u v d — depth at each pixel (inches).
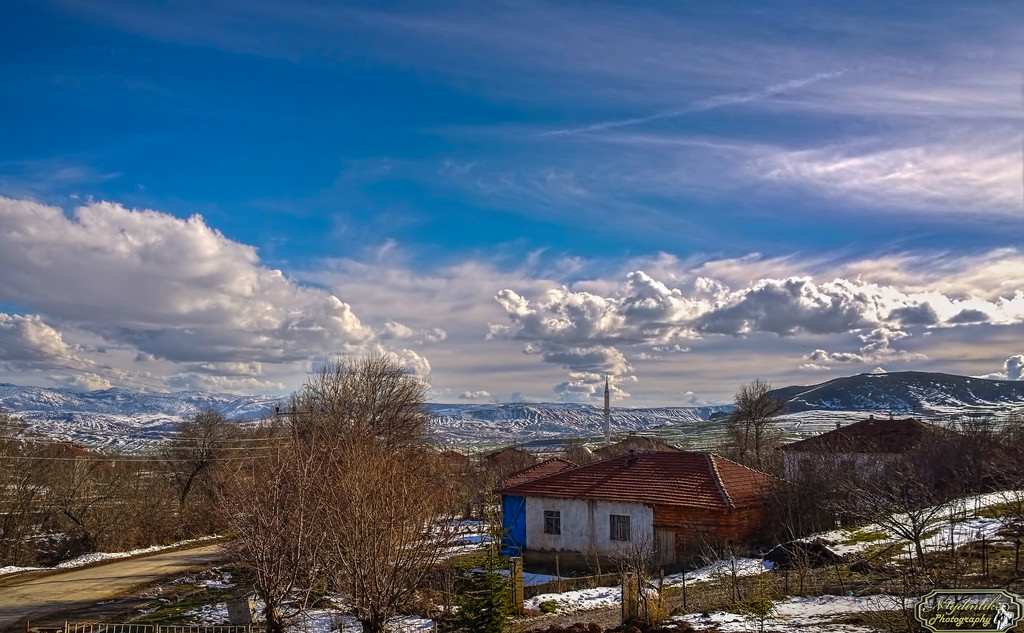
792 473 1418.6
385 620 576.4
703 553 1117.1
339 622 793.6
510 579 812.0
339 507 610.5
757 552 1127.6
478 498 1737.2
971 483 1279.5
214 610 970.7
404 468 727.7
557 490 1332.4
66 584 1278.3
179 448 2185.0
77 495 1737.2
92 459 1914.4
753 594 782.5
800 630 614.2
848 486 993.5
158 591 1160.2
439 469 1619.1
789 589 818.8
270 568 694.5
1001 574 727.1
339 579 641.0
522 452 2529.5
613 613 818.2
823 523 1181.7
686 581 975.6
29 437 1860.2
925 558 828.6
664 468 1318.9
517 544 1346.0
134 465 2138.3
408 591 594.2
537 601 888.9
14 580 1350.9
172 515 1967.3
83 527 1699.1
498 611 656.4
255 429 2325.3
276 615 697.0
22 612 1045.8
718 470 1279.5
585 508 1280.8
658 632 636.1
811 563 949.2
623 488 1275.8
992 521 1024.9
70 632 844.6
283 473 746.8
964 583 670.5
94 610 1042.7
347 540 585.0
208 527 1987.0
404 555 587.5
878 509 827.4
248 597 825.5
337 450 850.1
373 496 590.2
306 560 698.2
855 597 736.3
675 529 1186.0
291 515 703.7
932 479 1210.0
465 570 874.8
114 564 1535.4
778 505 1195.3
